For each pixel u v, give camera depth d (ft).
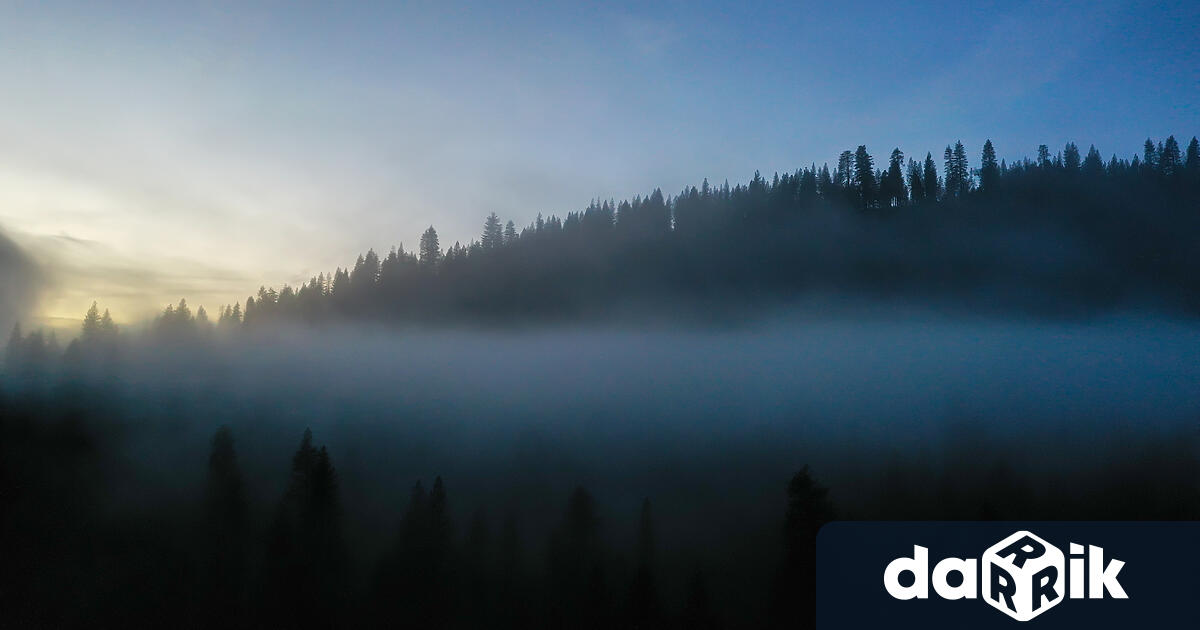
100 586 167.63
